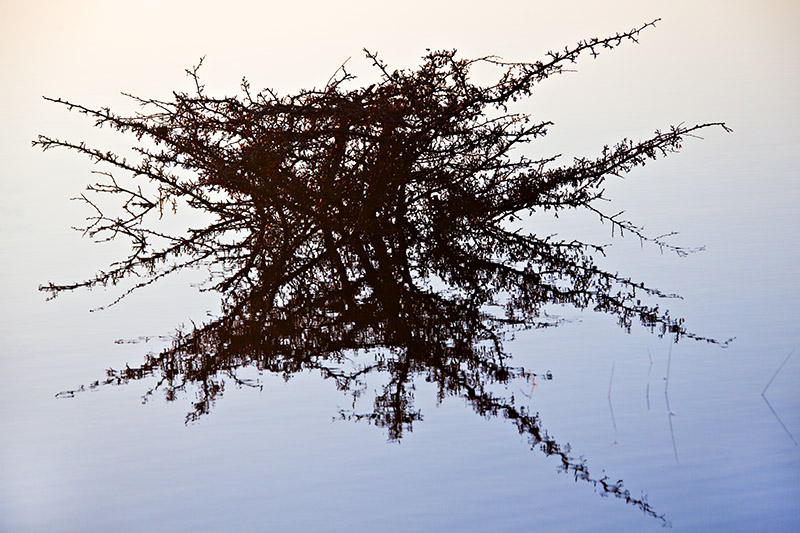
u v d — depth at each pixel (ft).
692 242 45.16
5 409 27.04
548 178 49.62
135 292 40.42
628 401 26.25
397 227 46.93
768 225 47.39
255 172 44.70
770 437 23.52
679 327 32.76
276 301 38.78
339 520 20.27
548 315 35.50
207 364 31.04
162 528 20.20
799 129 76.13
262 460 23.35
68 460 23.61
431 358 31.19
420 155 47.19
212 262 45.44
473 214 47.52
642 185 60.03
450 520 20.12
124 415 26.53
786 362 28.60
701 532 19.38
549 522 19.92
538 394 27.14
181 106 47.03
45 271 44.27
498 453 23.29
